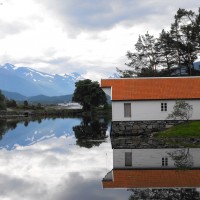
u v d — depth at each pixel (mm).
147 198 21531
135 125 54375
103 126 75188
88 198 22141
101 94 117188
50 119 105125
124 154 38406
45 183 26484
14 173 30469
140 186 24469
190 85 56906
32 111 124188
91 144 48375
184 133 47188
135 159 34812
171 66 85875
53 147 47219
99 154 39281
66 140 54875
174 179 26141
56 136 61000
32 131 70000
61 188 24844
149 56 94062
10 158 38594
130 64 95875
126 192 23156
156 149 40594
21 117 116312
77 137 58031
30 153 42281
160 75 87812
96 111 120312
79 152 41500
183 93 55094
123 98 54406
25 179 28062
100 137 55844
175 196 21719
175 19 83062
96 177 27938
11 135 63312
